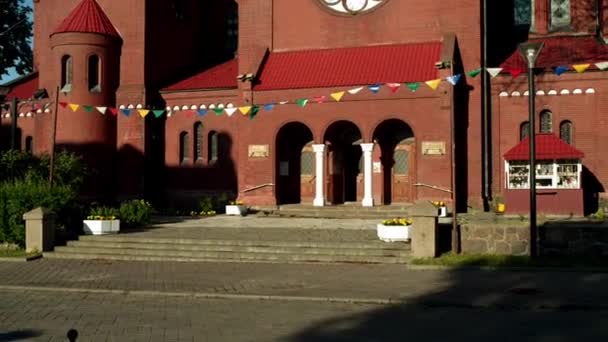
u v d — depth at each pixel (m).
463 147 32.47
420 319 12.87
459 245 20.66
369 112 32.34
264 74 34.66
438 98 31.28
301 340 11.20
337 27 35.00
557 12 36.53
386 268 19.44
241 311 13.79
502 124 33.22
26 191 23.95
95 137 37.28
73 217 25.48
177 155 38.41
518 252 20.09
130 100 37.81
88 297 15.62
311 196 35.50
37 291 16.50
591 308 13.64
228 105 37.53
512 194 29.98
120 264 21.02
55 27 39.94
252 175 34.22
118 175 37.84
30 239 23.06
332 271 19.06
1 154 28.72
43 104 39.03
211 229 26.36
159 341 11.16
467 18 32.78
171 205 38.34
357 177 35.69
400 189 34.12
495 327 12.06
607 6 35.16
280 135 34.19
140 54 38.00
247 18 36.09
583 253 19.64
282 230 25.69
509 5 37.00
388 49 33.84
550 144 30.00
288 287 16.50
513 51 35.81
